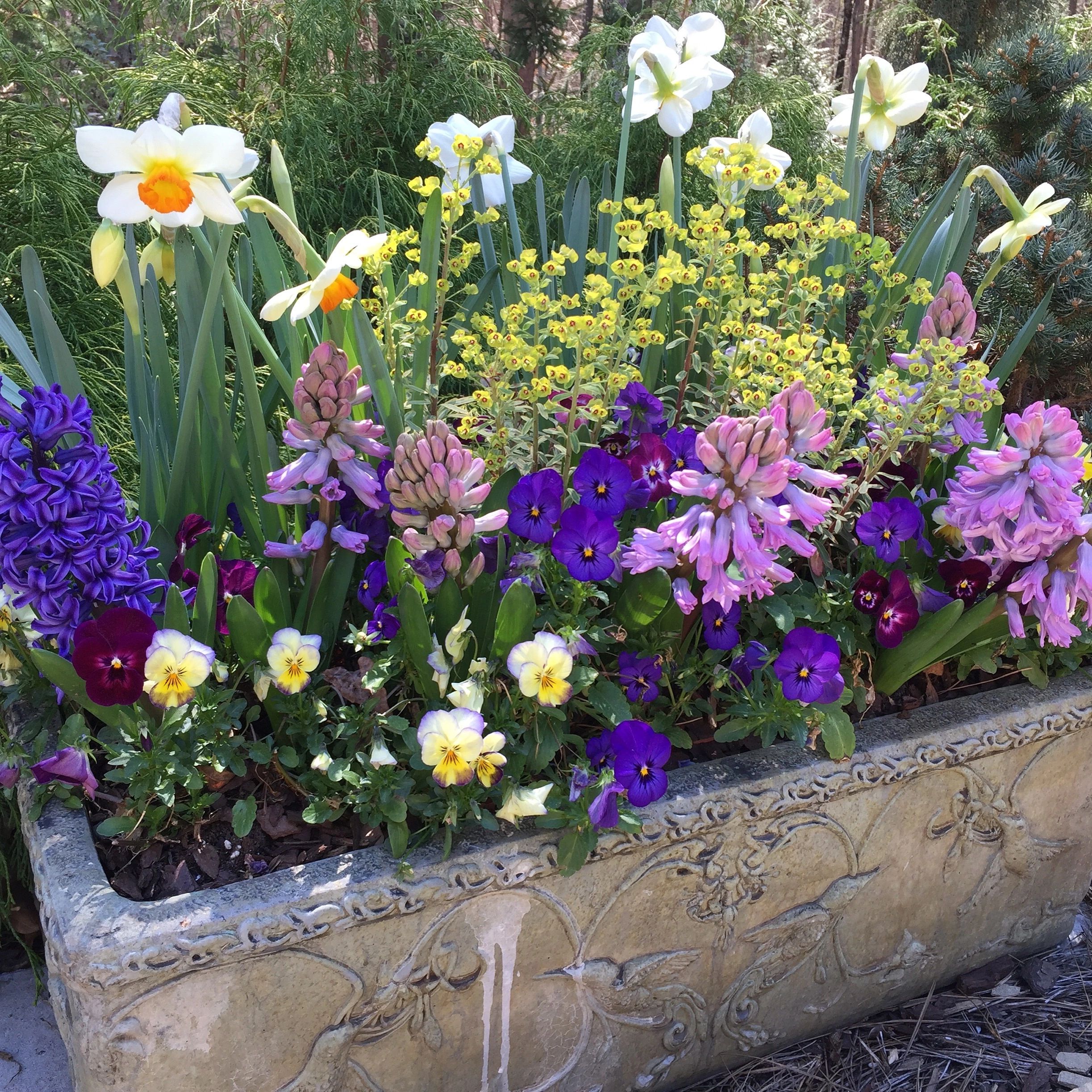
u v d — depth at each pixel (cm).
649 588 135
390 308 154
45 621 128
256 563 154
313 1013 125
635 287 153
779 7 499
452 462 126
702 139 405
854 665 159
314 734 133
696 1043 160
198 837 129
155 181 116
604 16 496
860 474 176
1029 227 176
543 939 137
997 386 167
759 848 150
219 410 151
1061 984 191
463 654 136
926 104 190
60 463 127
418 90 368
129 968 111
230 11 377
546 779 139
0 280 245
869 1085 168
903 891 170
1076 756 178
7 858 183
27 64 276
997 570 154
